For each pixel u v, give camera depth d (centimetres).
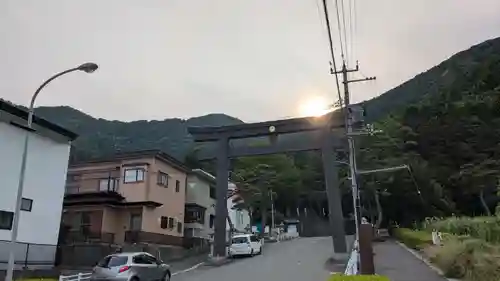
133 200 3331
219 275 2178
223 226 3138
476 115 6041
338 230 2900
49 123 2352
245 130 3284
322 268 2334
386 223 5312
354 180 2078
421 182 4925
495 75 6831
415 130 6241
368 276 1009
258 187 5966
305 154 8831
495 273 1461
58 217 2419
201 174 4316
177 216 3734
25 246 2120
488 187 4934
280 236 5447
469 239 2100
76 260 2448
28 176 2247
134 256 1655
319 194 7881
